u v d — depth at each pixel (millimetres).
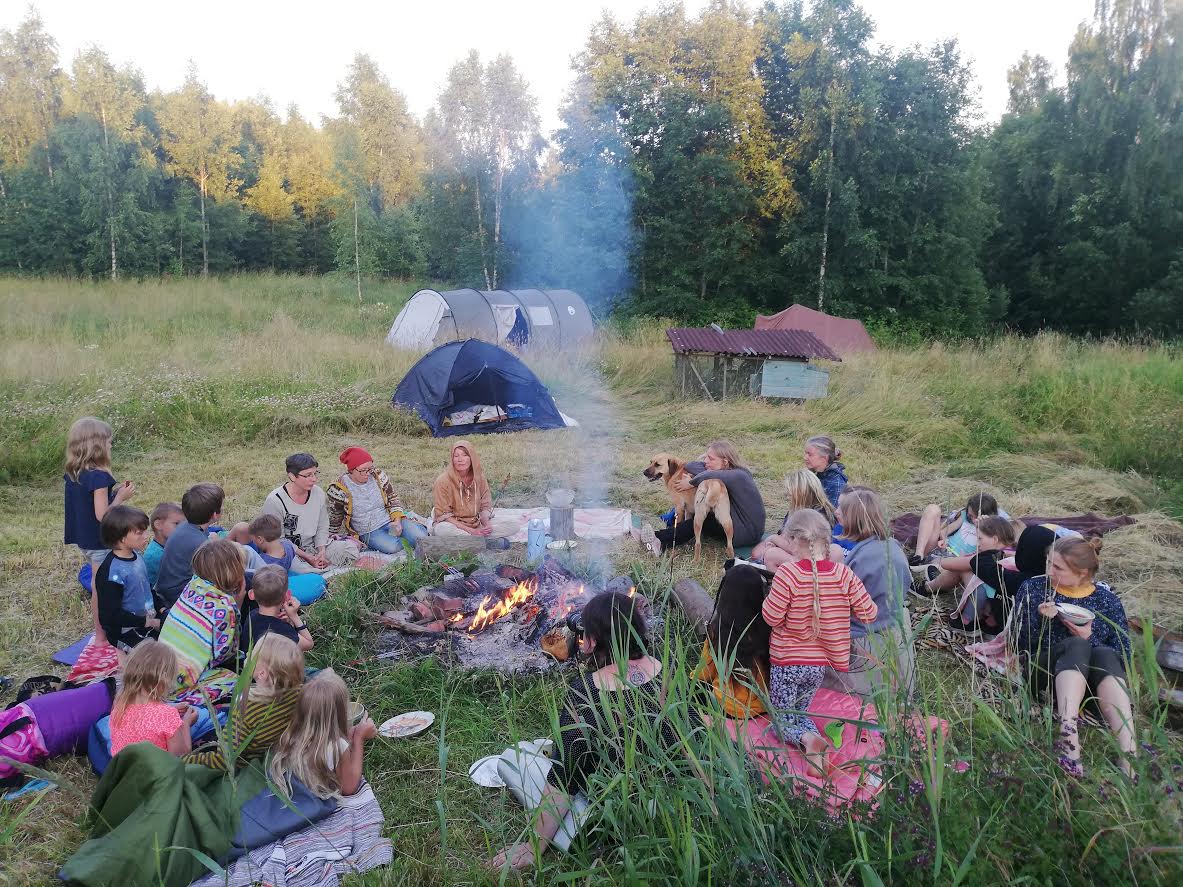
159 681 3781
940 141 28953
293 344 17656
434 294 20109
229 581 4672
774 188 29016
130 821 3209
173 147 42344
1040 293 33031
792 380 14078
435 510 7629
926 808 2838
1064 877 2613
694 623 5273
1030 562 5133
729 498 6906
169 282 35094
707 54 29453
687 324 28812
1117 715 3836
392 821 3777
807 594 4188
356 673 5055
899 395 13250
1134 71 30234
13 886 3311
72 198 38906
